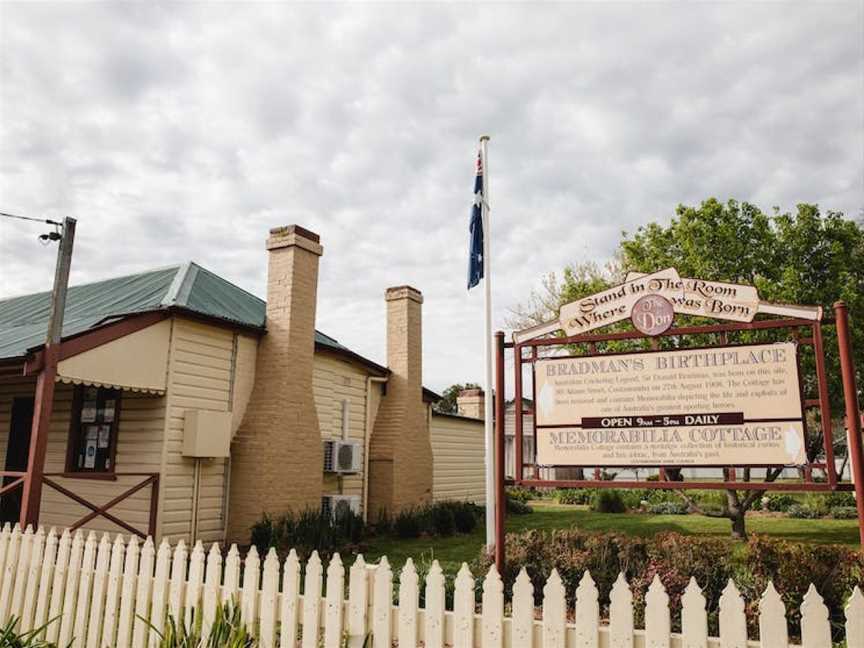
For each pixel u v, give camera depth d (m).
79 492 11.16
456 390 50.75
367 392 15.62
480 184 12.01
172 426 10.52
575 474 23.27
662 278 6.57
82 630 5.24
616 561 7.14
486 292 11.38
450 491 19.81
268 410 11.80
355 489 14.85
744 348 6.10
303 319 12.62
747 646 3.12
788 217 12.79
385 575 4.09
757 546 6.58
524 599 3.64
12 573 6.13
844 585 6.05
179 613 4.75
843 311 5.72
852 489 5.48
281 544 10.72
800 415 5.79
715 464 6.02
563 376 6.83
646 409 6.38
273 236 12.83
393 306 16.69
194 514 10.80
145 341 10.17
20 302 16.28
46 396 8.21
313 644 4.21
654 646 3.28
